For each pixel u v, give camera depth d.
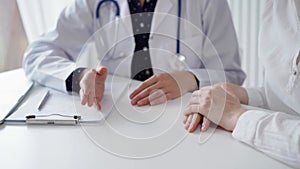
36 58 0.96
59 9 1.57
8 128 0.63
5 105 0.73
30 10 1.56
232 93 0.71
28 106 0.73
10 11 1.53
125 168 0.47
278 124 0.51
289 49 0.68
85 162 0.50
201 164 0.48
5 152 0.54
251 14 1.48
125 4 1.02
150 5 1.01
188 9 1.01
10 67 1.59
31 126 0.64
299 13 0.68
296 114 0.72
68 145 0.55
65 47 1.05
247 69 1.58
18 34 1.58
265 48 0.76
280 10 0.74
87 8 1.07
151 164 0.48
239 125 0.55
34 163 0.50
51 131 0.61
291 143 0.48
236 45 1.05
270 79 0.75
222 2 1.04
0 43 1.53
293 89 0.67
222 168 0.47
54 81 0.84
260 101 0.76
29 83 0.90
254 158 0.49
